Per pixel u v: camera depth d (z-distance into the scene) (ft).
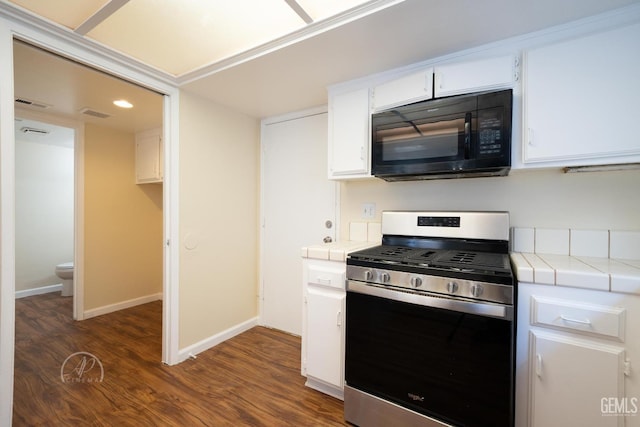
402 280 4.56
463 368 4.10
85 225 10.11
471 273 4.05
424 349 4.39
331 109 6.65
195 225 7.48
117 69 5.82
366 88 6.09
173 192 6.96
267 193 9.30
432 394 4.33
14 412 5.25
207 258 7.81
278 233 9.06
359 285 4.97
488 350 3.93
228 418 5.16
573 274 3.69
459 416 4.13
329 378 5.64
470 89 4.92
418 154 5.27
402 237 6.34
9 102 4.40
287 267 8.87
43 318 10.06
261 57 5.55
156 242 12.28
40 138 12.53
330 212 8.02
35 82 6.93
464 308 4.08
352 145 6.24
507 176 5.70
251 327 9.21
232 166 8.53
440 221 5.94
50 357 7.29
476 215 5.62
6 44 4.37
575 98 4.25
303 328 6.11
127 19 4.83
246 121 8.99
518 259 4.70
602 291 3.57
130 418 5.13
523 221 5.56
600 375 3.57
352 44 5.09
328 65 5.82
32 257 13.11
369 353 4.89
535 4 4.04
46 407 5.39
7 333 4.41
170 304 6.94
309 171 8.44
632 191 4.80
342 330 5.48
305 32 4.84
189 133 7.29
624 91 3.99
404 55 5.42
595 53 4.13
